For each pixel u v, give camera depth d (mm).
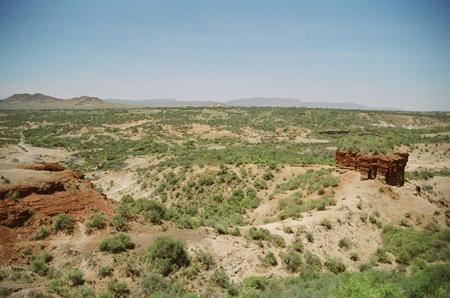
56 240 24359
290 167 57188
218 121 172500
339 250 32188
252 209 48750
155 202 31594
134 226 27797
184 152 101625
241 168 60250
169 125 158000
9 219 24297
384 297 19219
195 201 55562
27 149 120812
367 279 22328
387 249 33438
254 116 192625
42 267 21703
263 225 35344
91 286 21172
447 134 123562
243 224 43656
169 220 30734
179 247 24766
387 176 44250
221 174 59781
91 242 24672
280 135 149375
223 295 22547
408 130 148000
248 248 28453
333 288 21391
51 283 20281
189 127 153375
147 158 99062
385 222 38156
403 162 45500
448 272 21125
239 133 144125
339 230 34625
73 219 26125
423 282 20047
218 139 136625
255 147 107438
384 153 45312
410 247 32719
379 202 40812
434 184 62812
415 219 39531
